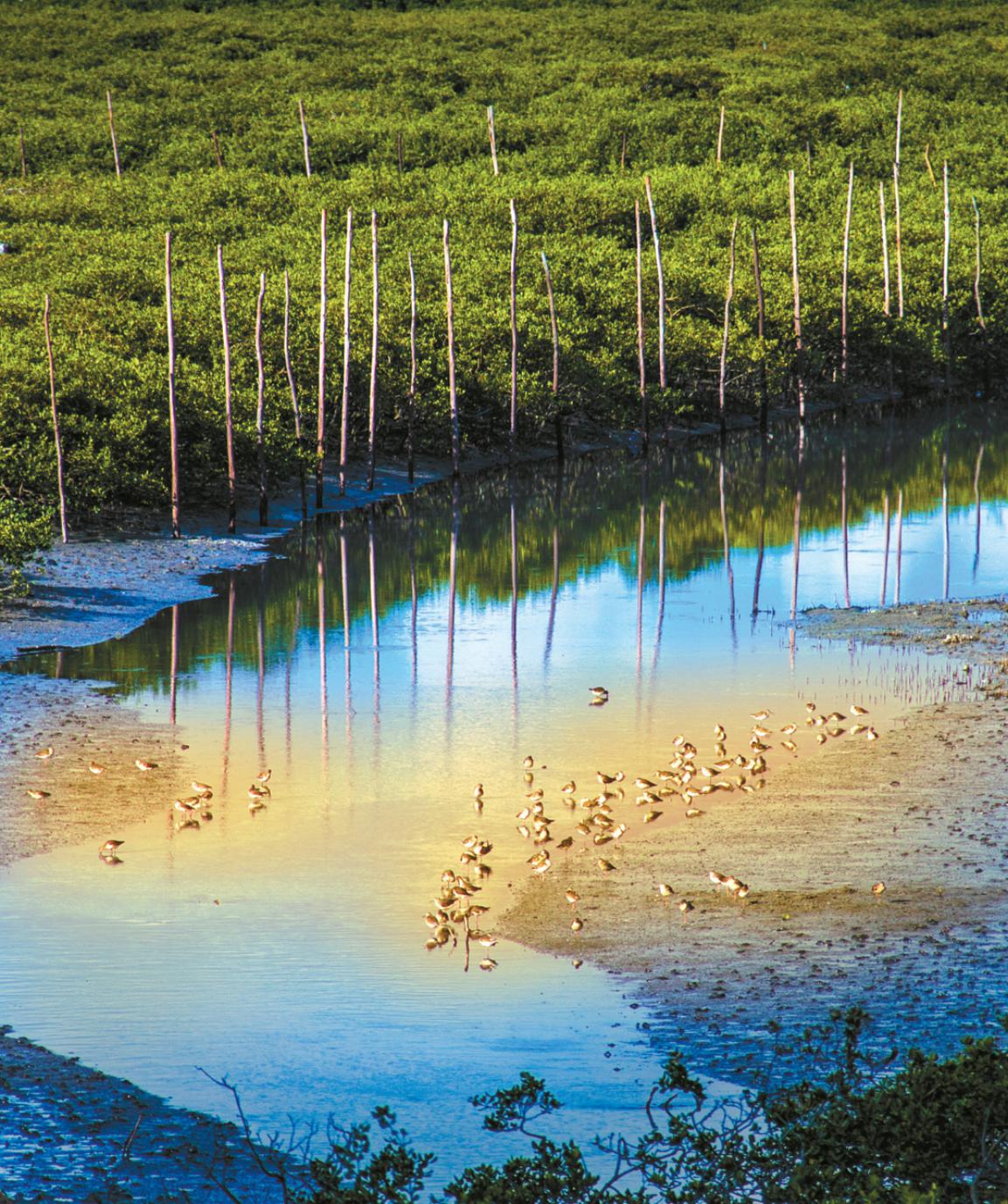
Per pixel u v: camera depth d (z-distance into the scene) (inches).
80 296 6658.5
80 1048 1333.7
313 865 1834.4
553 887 1726.1
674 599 3656.5
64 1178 1104.8
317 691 2790.4
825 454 6486.2
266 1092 1250.0
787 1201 863.7
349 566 4222.4
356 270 7391.7
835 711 2529.5
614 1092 1226.6
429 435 6318.9
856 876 1712.6
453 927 1612.9
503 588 3878.0
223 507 4982.8
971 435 7042.3
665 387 6840.6
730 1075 1252.5
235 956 1545.3
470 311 6722.4
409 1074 1274.6
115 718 2566.4
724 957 1501.0
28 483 4475.9
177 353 5900.6
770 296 7859.3
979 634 3120.1
